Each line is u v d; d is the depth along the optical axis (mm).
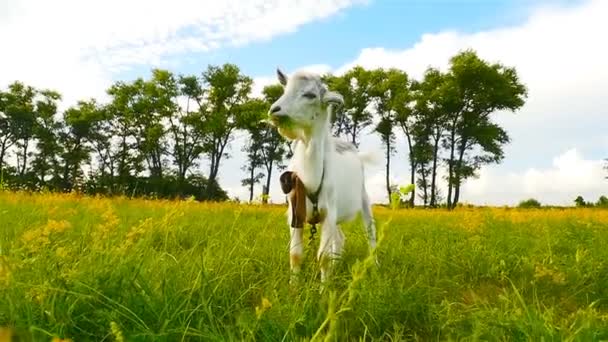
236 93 58812
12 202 11250
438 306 4184
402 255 6398
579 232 9641
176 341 3053
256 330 3207
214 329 3113
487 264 6250
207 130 55156
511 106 56875
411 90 59500
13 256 3695
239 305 3834
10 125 62562
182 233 6863
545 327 3430
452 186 56438
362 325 3746
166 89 57281
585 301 5148
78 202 12578
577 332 3299
